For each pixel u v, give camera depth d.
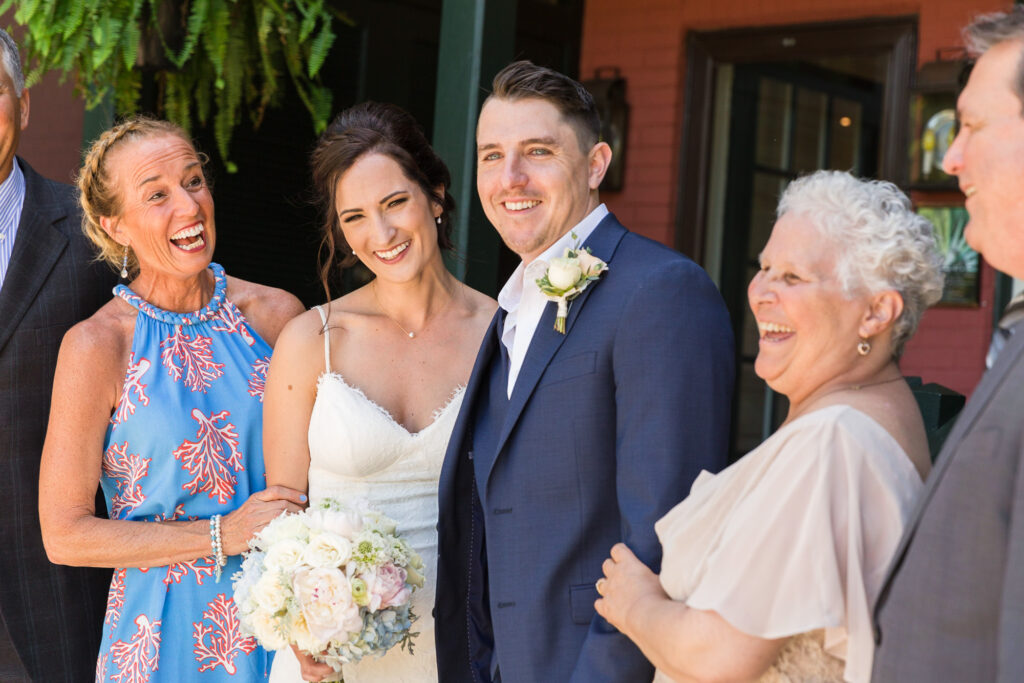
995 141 1.30
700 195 5.43
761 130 5.38
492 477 1.94
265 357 2.55
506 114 1.98
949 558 1.24
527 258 2.04
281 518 2.12
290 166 4.21
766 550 1.40
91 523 2.34
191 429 2.38
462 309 2.50
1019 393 1.21
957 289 4.69
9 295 2.63
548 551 1.87
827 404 1.47
